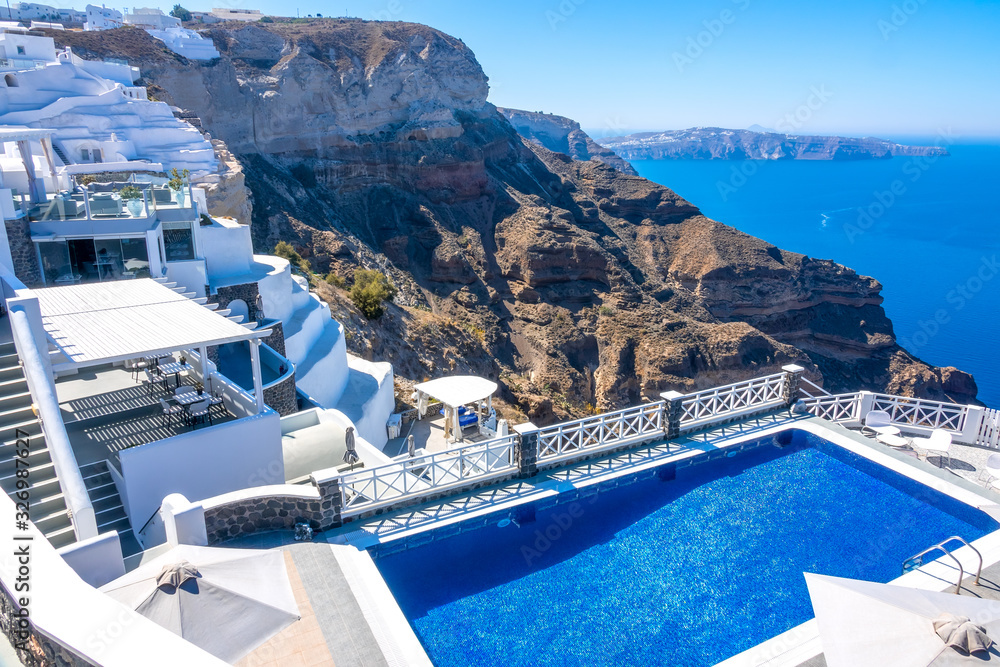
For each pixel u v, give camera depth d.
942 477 15.00
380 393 30.11
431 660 9.88
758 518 13.80
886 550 12.75
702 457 16.09
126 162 36.16
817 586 9.41
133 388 17.38
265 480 15.19
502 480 14.44
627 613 11.05
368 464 17.27
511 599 11.23
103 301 16.03
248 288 25.25
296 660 8.79
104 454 14.18
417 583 11.45
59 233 20.66
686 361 73.50
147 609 8.36
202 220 27.33
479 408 23.80
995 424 17.84
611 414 15.88
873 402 19.03
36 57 48.84
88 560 9.61
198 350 17.64
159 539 12.52
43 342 12.41
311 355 28.00
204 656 7.08
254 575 9.42
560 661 9.98
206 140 49.22
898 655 8.05
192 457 13.89
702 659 10.12
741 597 11.47
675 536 13.13
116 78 53.97
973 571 11.60
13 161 26.78
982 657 7.86
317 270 65.06
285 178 76.81
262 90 77.44
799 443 17.12
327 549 11.41
